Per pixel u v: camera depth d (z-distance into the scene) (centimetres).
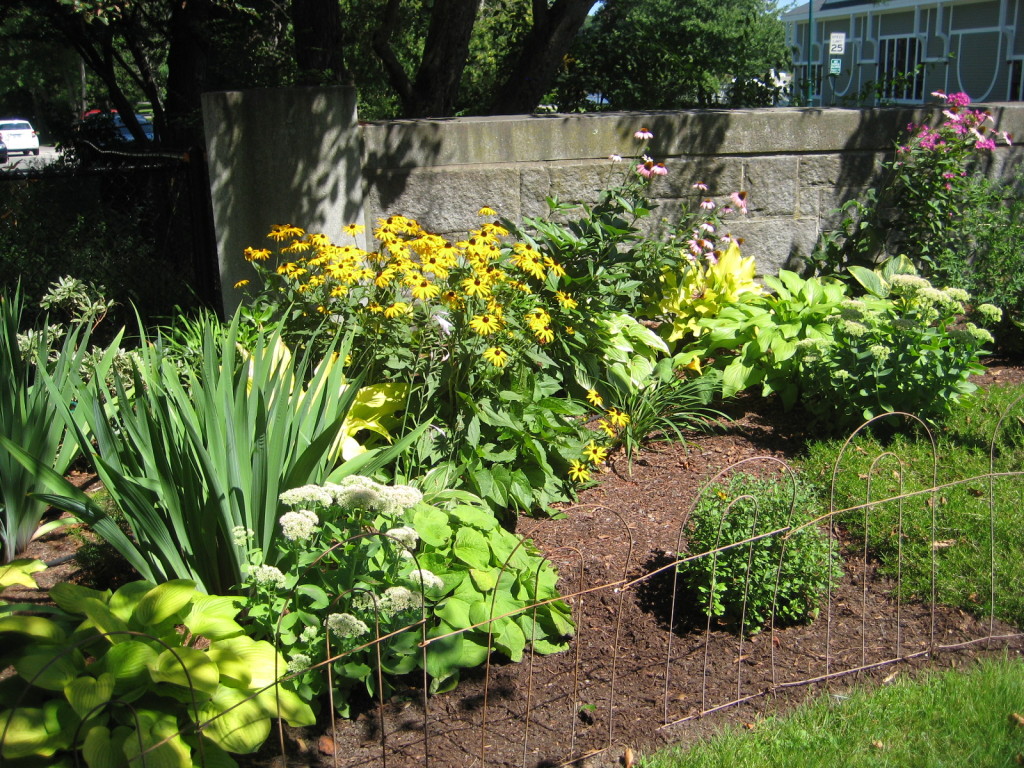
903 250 651
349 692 297
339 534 302
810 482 428
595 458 441
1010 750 279
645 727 295
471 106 1328
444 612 311
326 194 558
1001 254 618
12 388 373
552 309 483
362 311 439
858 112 645
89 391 361
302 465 319
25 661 255
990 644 336
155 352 392
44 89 3181
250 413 340
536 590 317
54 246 626
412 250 458
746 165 635
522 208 602
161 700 260
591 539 397
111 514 371
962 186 639
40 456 381
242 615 312
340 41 955
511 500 414
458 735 289
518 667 320
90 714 232
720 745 284
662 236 630
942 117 659
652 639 338
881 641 339
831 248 645
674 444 488
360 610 288
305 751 281
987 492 417
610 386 503
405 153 576
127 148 1030
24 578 311
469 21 921
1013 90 2097
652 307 564
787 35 3120
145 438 318
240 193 549
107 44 1207
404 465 412
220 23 1027
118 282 606
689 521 373
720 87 1153
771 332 517
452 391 423
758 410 523
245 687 263
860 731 290
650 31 1118
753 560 330
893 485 423
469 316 414
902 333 464
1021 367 570
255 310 476
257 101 537
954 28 2280
